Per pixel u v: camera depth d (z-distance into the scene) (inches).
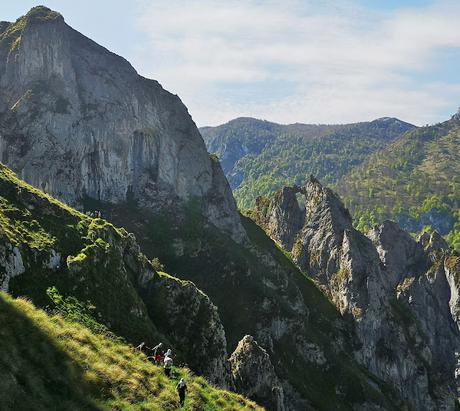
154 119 6752.0
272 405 2982.3
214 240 5999.0
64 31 6210.6
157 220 6146.7
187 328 2783.0
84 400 1252.5
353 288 6525.6
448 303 7815.0
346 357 5634.8
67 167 5703.7
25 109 5644.7
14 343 1258.0
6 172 2709.2
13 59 6053.2
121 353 1646.2
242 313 5142.7
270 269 6407.5
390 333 6323.8
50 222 2529.5
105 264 2511.1
